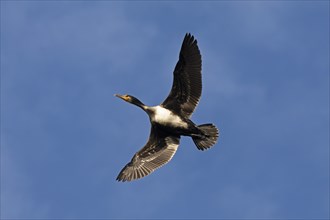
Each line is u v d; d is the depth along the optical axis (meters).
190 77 31.39
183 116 31.52
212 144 31.48
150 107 31.91
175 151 31.81
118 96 32.72
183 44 31.11
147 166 31.73
